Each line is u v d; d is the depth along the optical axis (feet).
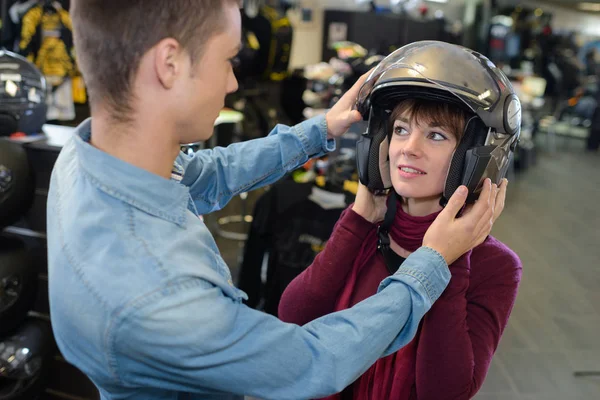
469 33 28.63
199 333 2.07
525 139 23.38
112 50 2.17
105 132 2.33
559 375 9.21
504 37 28.04
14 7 12.96
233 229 13.99
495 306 3.10
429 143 2.96
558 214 17.80
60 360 7.27
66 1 13.74
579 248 14.93
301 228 7.47
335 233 3.39
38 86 6.71
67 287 2.17
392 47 16.14
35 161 6.72
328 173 8.07
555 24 37.01
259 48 16.89
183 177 3.42
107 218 2.20
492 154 2.84
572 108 30.04
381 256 3.39
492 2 29.45
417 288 2.52
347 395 3.42
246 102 16.48
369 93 3.13
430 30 20.24
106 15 2.14
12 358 6.23
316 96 14.24
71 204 2.35
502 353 9.75
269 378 2.20
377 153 3.18
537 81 24.98
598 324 10.91
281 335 2.23
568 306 11.58
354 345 2.32
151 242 2.16
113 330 2.04
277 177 3.80
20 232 7.17
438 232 2.72
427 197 3.17
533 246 14.90
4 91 6.35
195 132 2.41
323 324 2.41
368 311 2.43
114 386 2.29
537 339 10.25
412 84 2.82
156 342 2.04
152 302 2.03
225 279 2.49
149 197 2.27
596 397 8.70
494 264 3.13
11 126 6.56
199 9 2.17
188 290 2.10
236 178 3.65
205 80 2.29
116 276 2.08
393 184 3.10
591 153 27.40
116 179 2.25
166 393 2.42
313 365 2.26
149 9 2.11
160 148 2.36
